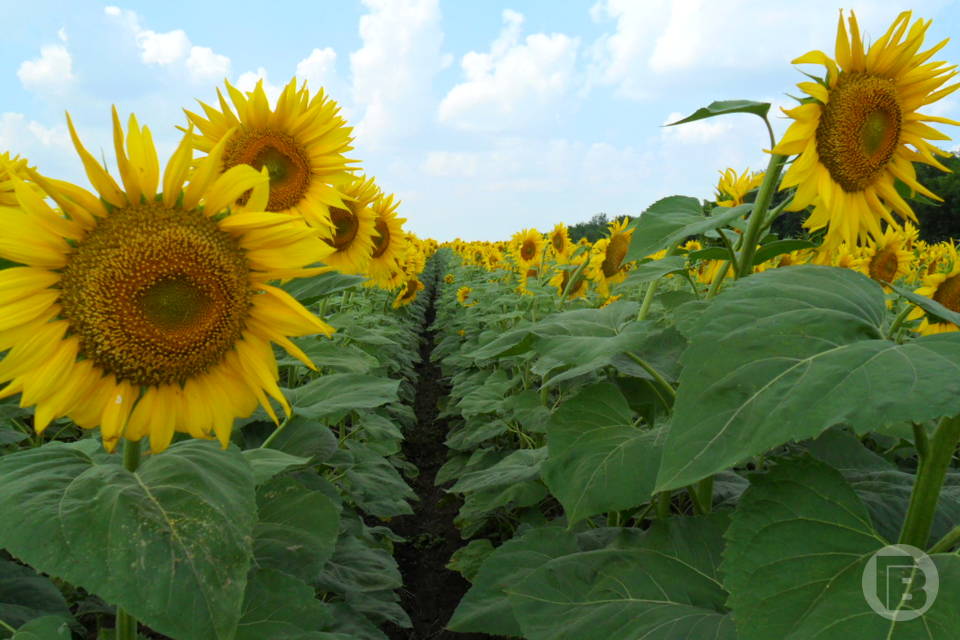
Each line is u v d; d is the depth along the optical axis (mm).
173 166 1773
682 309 2572
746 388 1375
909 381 1232
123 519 1497
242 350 1934
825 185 2551
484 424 6551
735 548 1568
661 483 1315
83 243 1751
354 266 5504
